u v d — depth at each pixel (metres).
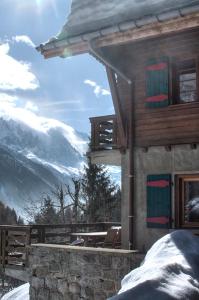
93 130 14.30
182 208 12.07
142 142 12.84
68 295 12.03
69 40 12.16
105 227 19.41
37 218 34.28
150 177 12.54
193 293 6.54
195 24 10.40
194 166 11.86
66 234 15.54
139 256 10.59
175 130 12.22
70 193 34.53
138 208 12.78
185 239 9.17
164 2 10.95
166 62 12.47
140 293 6.23
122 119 13.09
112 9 12.04
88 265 11.64
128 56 13.20
